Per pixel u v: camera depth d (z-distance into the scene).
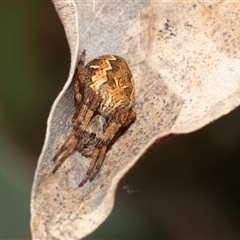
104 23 0.12
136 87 0.12
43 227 0.11
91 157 0.12
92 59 0.12
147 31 0.12
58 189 0.11
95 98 0.12
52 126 0.11
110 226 0.14
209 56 0.12
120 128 0.12
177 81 0.12
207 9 0.12
